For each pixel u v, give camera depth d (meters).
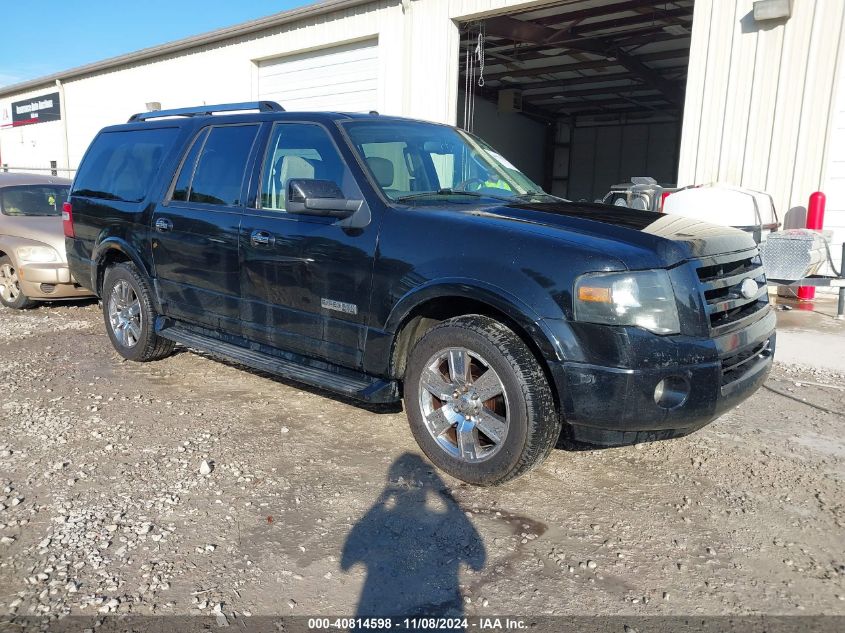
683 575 2.76
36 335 6.58
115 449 3.84
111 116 19.86
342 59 13.35
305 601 2.54
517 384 3.19
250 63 15.07
